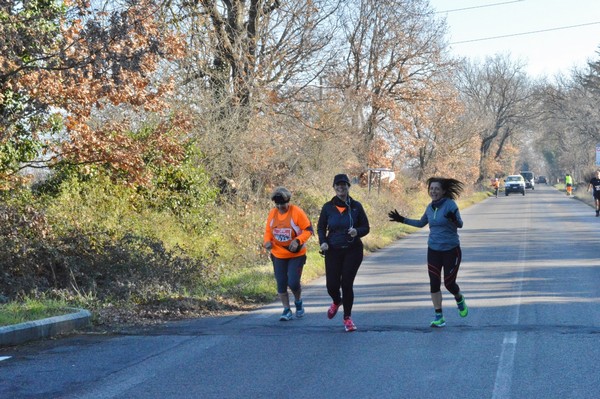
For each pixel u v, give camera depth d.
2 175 15.17
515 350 8.50
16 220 13.08
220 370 7.80
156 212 19.05
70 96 13.96
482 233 28.36
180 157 18.92
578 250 21.06
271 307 12.53
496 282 14.76
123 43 13.33
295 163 26.33
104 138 15.86
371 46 38.47
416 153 48.12
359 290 14.18
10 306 10.52
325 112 28.58
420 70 40.94
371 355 8.41
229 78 24.23
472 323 10.34
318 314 11.56
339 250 10.02
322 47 27.53
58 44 13.57
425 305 12.11
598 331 9.51
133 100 14.27
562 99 74.88
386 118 42.06
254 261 18.81
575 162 100.38
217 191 21.88
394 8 38.44
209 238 19.42
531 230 29.39
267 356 8.45
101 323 10.70
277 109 26.61
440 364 7.89
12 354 8.66
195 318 11.41
